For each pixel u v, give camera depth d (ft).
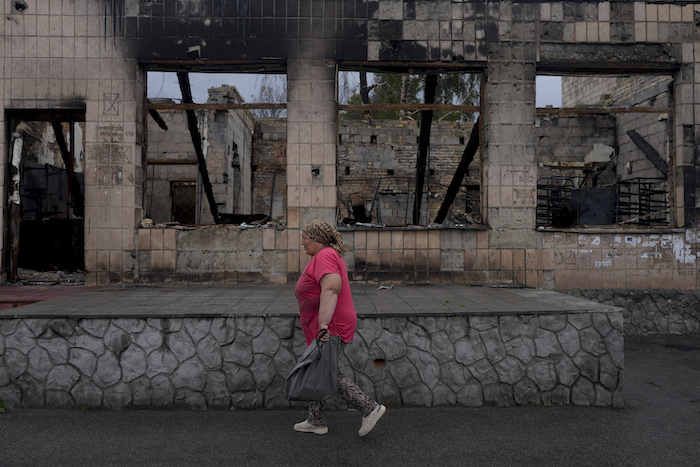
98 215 21.86
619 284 22.80
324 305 10.52
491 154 22.56
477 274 22.39
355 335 13.94
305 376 10.55
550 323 14.25
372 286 21.40
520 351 14.12
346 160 51.06
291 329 13.87
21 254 27.14
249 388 13.74
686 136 22.95
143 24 22.07
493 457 10.75
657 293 22.71
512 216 22.50
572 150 46.11
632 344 21.18
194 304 15.40
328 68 22.33
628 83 43.42
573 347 14.17
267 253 22.15
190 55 22.17
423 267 22.27
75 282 22.81
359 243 22.24
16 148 22.67
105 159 21.86
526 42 22.70
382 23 22.45
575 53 22.82
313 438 11.76
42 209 32.50
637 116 42.11
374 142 51.37
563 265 22.65
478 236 22.44
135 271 21.95
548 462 10.50
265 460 10.57
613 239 22.81
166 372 13.70
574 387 14.08
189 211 46.98
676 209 23.31
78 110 22.24
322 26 22.35
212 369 13.75
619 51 22.88
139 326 13.79
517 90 22.63
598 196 32.83
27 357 13.66
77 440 11.66
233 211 46.57
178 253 22.07
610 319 14.25
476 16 22.59
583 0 22.80
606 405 14.02
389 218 50.21
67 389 13.60
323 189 22.24
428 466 10.28
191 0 22.20
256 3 22.27
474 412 13.56
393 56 22.44
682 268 22.99
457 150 51.47
